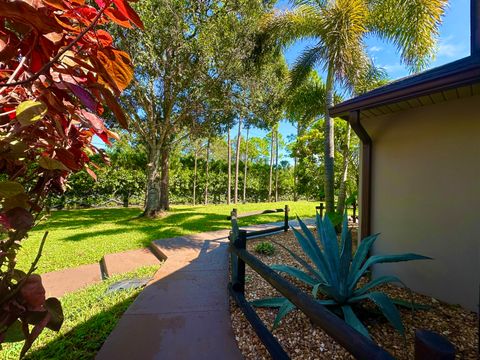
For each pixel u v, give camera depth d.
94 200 11.38
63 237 5.48
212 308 2.34
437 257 2.50
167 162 10.31
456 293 2.36
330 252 2.36
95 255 4.31
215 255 4.08
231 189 16.08
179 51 6.36
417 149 2.66
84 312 2.37
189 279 3.06
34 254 4.30
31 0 0.71
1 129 0.84
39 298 0.74
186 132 10.19
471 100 2.30
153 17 5.76
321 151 14.00
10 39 0.81
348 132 6.84
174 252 4.26
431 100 2.45
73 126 1.17
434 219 2.53
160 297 2.57
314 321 1.10
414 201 2.68
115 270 3.62
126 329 2.01
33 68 0.88
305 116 7.51
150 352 1.73
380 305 1.81
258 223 7.38
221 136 10.55
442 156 2.47
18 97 0.91
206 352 1.74
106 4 0.75
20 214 0.83
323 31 5.46
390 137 2.89
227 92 7.48
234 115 8.55
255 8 6.68
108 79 0.87
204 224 7.12
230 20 6.51
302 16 6.09
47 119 1.03
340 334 0.94
